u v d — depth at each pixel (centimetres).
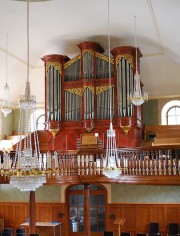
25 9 1377
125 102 1627
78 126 1691
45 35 1664
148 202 1709
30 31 1584
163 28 1386
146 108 1908
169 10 1154
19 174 868
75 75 1733
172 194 1688
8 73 1792
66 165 1420
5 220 1859
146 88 1889
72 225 1784
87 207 1470
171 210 1683
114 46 1791
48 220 1798
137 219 1712
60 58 1748
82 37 1714
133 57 1659
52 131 1705
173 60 1775
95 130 1666
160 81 1856
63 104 1731
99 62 1708
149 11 1257
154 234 1558
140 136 1728
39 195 1822
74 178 1416
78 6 1366
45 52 1850
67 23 1548
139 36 1669
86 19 1500
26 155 888
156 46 1723
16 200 1856
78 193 1789
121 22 1498
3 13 1391
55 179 1399
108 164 1179
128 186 1736
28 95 908
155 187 1708
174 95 1864
